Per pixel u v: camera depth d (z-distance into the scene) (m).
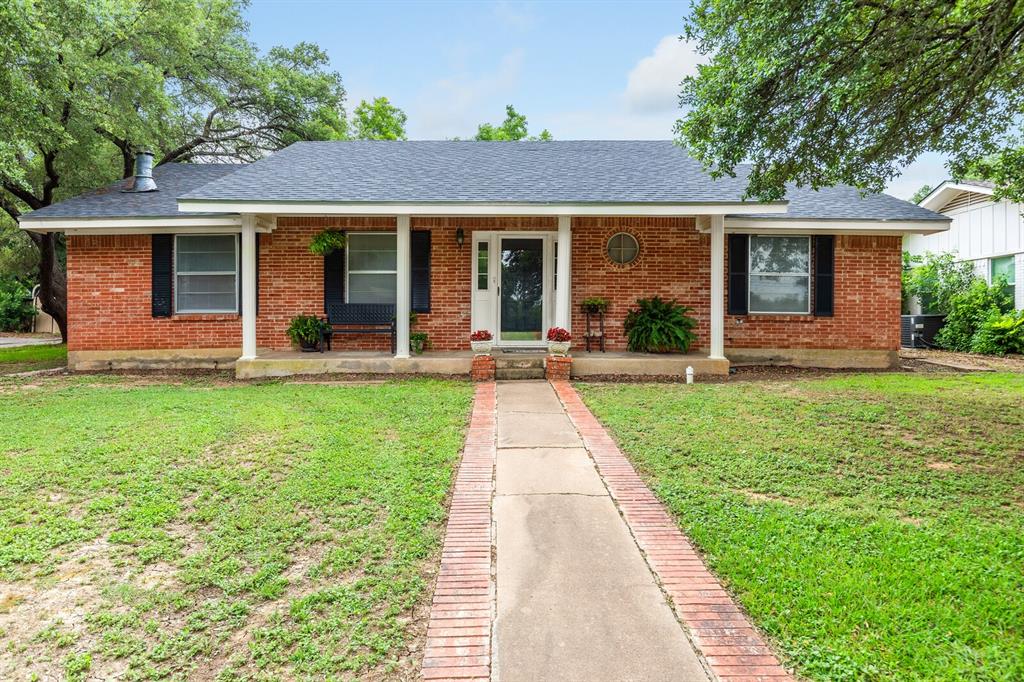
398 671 2.43
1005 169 6.86
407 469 4.83
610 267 11.14
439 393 8.13
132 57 14.77
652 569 3.23
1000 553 3.33
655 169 11.38
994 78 5.80
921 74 5.82
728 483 4.56
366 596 2.98
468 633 2.66
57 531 3.69
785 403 7.21
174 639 2.66
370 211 9.45
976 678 2.31
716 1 5.85
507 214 9.51
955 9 5.71
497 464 5.06
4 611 2.88
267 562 3.33
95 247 11.16
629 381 9.34
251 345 9.87
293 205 9.30
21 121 9.45
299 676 2.40
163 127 15.74
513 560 3.34
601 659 2.47
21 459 5.04
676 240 11.12
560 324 9.91
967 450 5.32
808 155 6.49
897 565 3.19
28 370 11.48
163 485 4.45
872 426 6.14
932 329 14.86
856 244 11.12
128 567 3.29
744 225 10.54
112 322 11.23
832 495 4.30
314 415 6.71
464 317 11.27
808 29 5.16
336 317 10.58
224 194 9.49
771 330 11.21
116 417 6.59
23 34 8.56
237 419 6.45
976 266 15.05
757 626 2.70
